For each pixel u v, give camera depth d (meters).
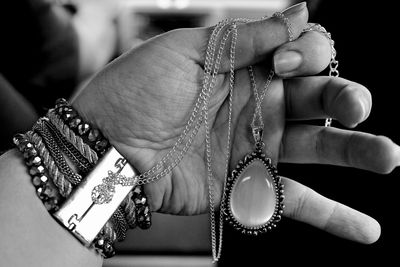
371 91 0.40
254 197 0.37
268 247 0.45
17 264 0.34
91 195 0.35
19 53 0.58
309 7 0.42
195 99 0.37
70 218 0.35
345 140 0.35
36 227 0.35
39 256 0.34
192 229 0.60
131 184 0.36
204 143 0.38
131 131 0.37
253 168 0.38
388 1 0.40
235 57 0.36
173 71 0.36
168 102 0.37
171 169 0.38
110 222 0.36
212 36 0.36
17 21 0.58
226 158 0.38
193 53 0.36
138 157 0.37
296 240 0.44
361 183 0.42
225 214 0.38
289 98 0.37
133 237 0.58
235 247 0.45
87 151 0.36
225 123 0.38
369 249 0.42
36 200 0.35
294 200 0.38
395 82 0.40
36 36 0.59
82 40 0.67
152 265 0.57
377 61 0.40
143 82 0.36
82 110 0.37
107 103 0.37
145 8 0.98
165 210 0.39
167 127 0.37
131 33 0.93
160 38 0.37
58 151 0.36
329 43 0.35
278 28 0.35
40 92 0.59
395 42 0.40
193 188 0.38
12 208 0.35
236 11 1.04
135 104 0.36
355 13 0.40
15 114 0.49
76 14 0.73
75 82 0.63
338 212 0.37
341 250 0.43
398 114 0.40
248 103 0.38
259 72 0.37
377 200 0.41
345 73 0.41
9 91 0.50
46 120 0.36
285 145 0.38
